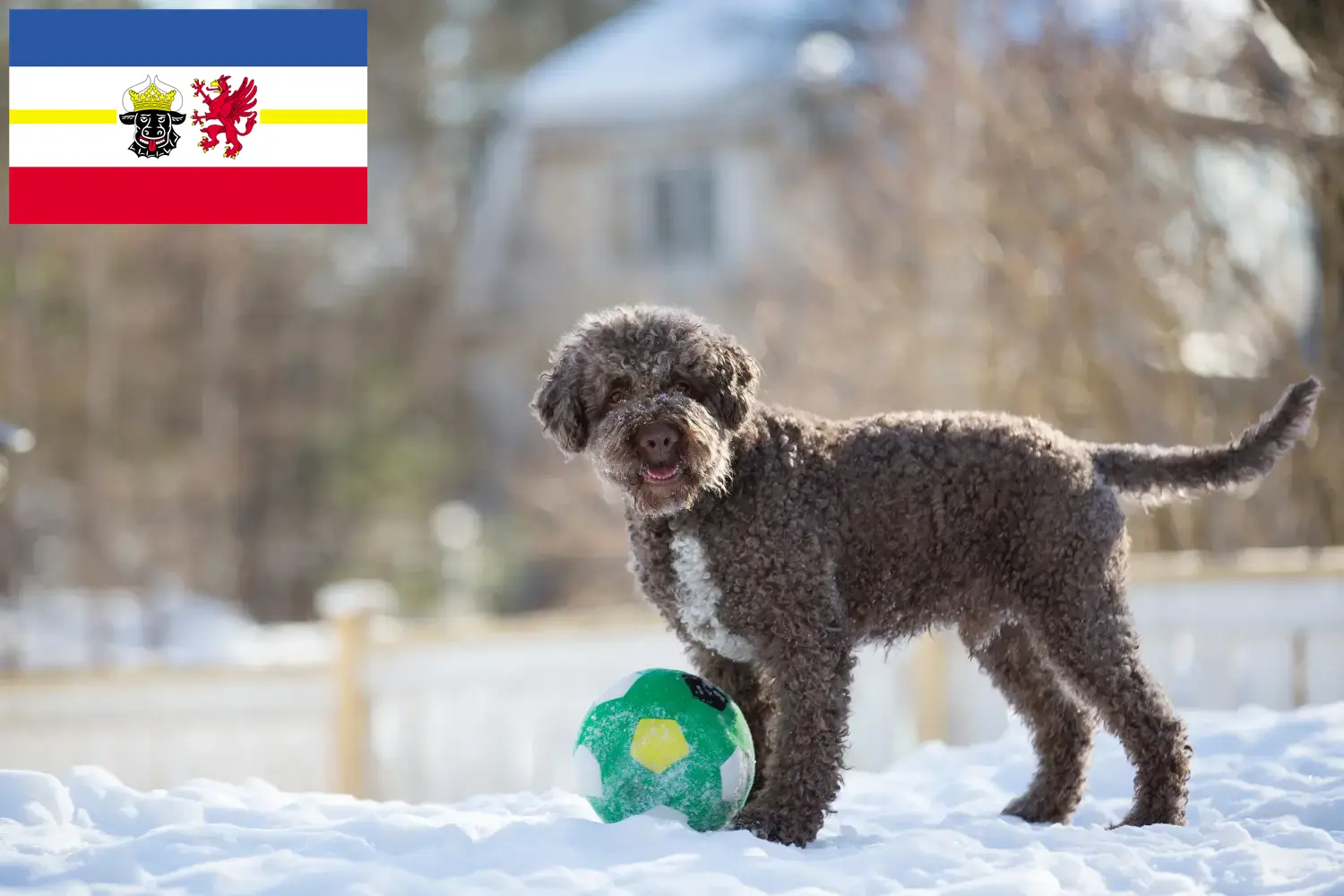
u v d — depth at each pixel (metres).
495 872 3.76
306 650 16.72
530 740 8.43
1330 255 12.19
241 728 8.58
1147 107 13.70
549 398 5.21
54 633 20.48
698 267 23.44
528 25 32.06
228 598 24.28
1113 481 5.15
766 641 4.71
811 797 4.60
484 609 22.62
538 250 25.19
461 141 31.34
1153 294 13.47
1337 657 7.58
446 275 29.09
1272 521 12.52
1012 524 4.86
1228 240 13.75
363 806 5.06
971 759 6.42
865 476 4.83
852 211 17.38
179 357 25.33
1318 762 5.29
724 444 4.66
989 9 14.98
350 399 27.08
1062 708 5.30
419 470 26.28
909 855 4.10
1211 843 4.32
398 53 31.27
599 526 19.30
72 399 24.23
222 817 4.68
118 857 3.90
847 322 15.77
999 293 14.03
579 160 24.75
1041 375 13.48
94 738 8.58
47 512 23.47
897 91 16.39
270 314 26.89
